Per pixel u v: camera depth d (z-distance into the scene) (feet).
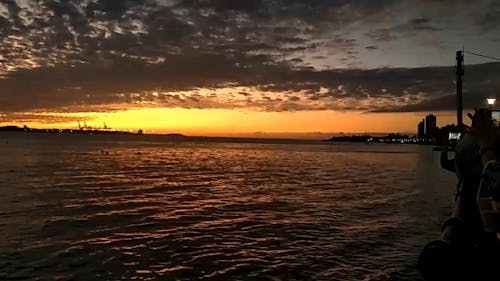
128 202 65.92
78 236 41.73
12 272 30.19
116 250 36.65
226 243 39.83
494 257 21.42
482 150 17.38
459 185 26.18
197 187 90.58
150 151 318.24
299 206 64.39
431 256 21.77
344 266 32.73
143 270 31.30
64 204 62.08
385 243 40.37
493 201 15.11
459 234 22.47
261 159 235.81
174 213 56.54
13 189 78.54
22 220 49.19
